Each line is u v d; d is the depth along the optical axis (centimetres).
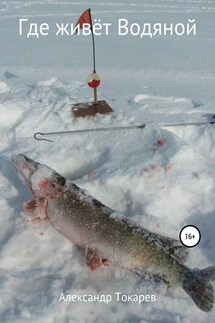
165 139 98
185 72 174
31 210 79
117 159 95
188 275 65
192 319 64
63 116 113
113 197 88
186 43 226
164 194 86
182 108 128
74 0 374
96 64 183
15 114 114
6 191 88
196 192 86
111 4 354
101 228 72
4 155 97
